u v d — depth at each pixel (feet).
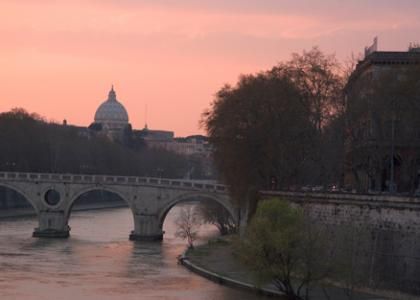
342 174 499.51
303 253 339.57
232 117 518.37
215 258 503.61
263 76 535.19
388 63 527.40
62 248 592.60
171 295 386.93
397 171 499.10
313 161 506.07
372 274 357.41
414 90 468.75
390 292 347.77
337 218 384.68
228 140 516.73
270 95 510.99
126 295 388.78
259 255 344.90
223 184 612.29
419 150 472.03
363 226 367.86
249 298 373.20
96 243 635.66
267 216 350.84
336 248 348.59
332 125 497.05
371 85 496.64
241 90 525.75
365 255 362.12
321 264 337.11
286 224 348.38
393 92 472.03
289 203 387.75
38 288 409.69
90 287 412.98
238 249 367.04
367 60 534.78
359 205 371.97
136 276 450.30
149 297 383.04
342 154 490.90
